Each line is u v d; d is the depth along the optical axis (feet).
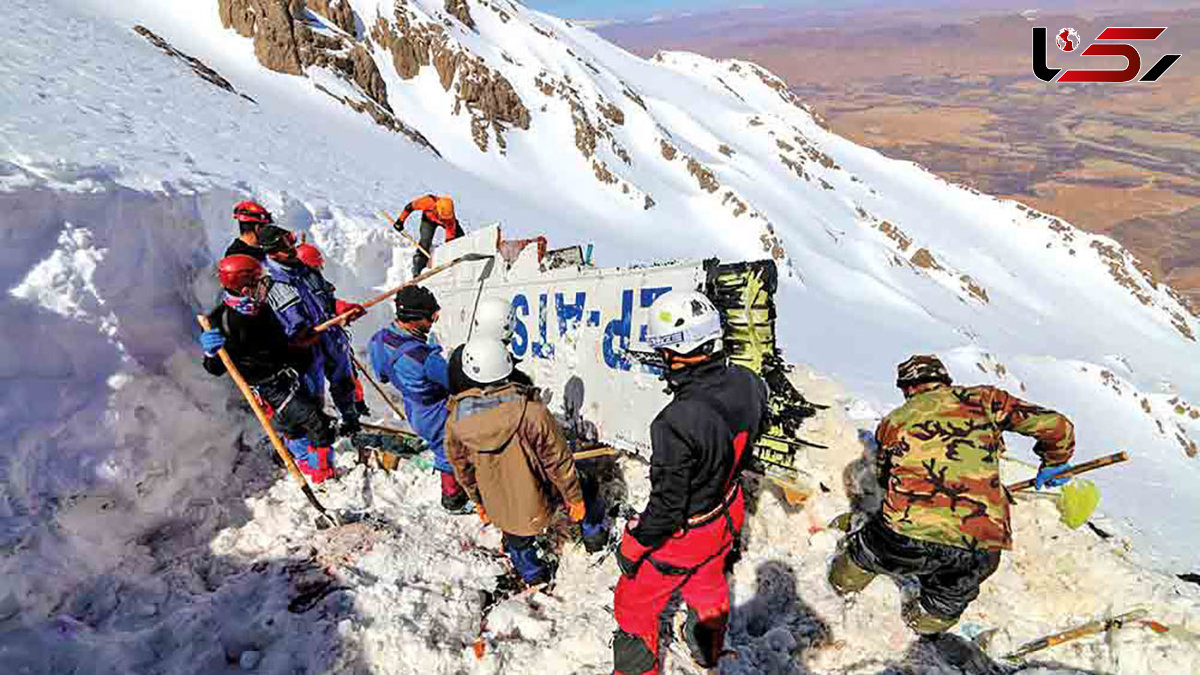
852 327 127.44
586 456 14.10
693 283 12.09
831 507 13.74
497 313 10.60
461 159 140.97
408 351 12.63
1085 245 313.32
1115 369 213.25
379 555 12.08
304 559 11.85
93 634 9.78
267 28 102.58
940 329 164.04
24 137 15.14
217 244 15.97
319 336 13.70
